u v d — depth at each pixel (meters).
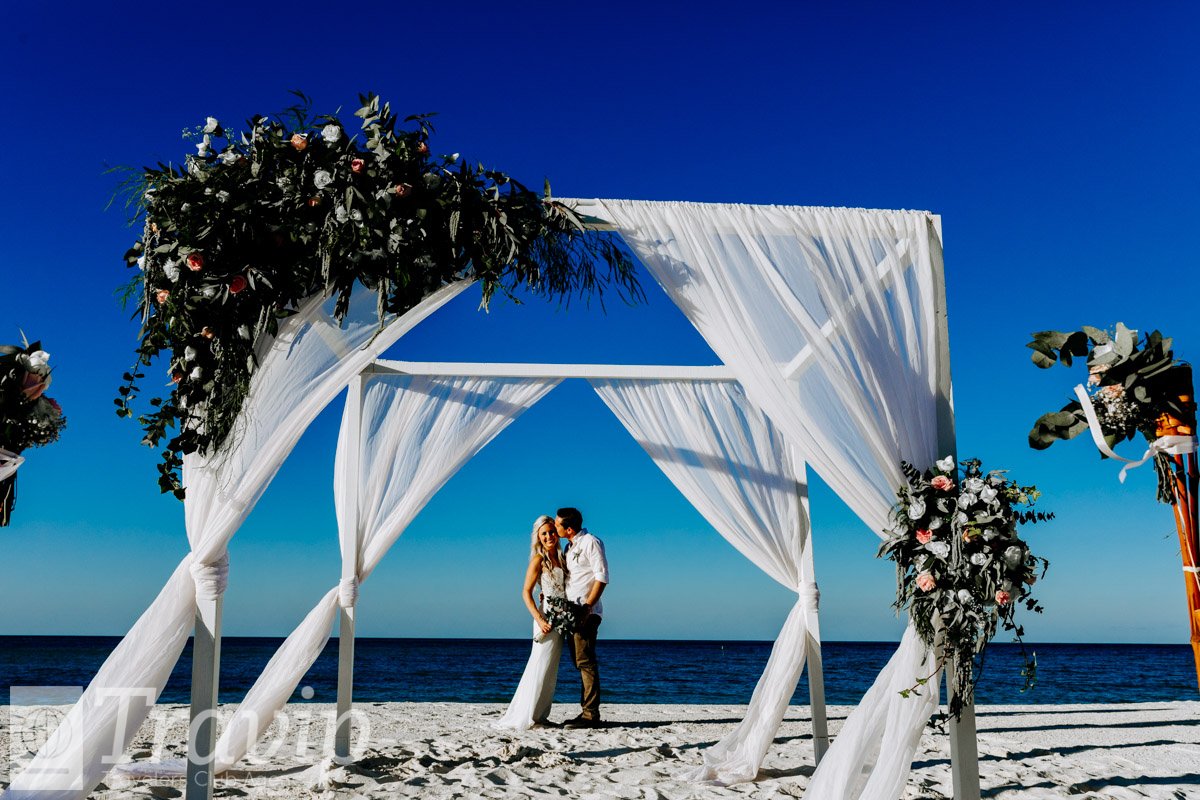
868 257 4.13
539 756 5.53
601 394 5.54
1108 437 3.17
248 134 3.68
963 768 3.65
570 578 7.01
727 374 5.56
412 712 7.96
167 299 3.51
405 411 5.60
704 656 36.56
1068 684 21.50
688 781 4.81
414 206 3.62
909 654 3.75
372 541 5.43
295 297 3.67
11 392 3.26
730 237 4.07
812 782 3.70
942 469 3.80
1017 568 3.63
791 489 5.41
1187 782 4.87
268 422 3.69
